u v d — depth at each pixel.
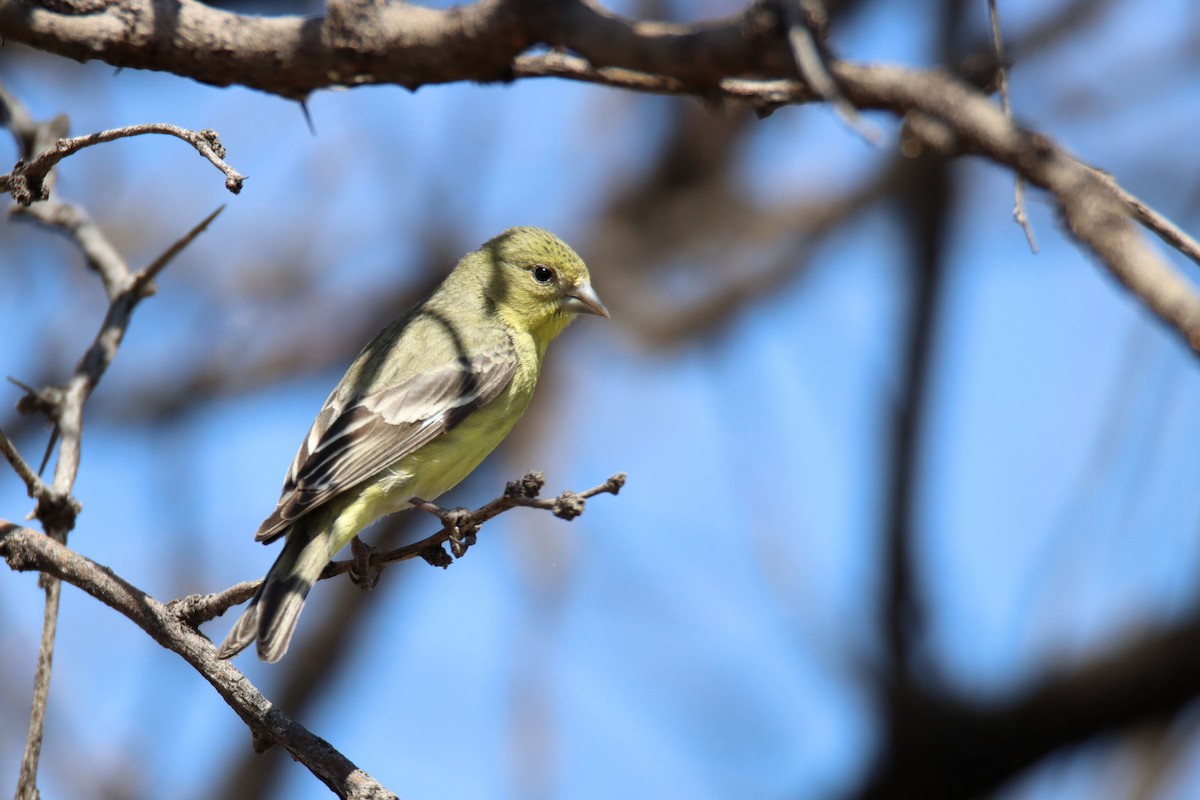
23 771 6.32
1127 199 5.48
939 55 11.78
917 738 11.37
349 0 6.27
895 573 11.58
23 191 6.18
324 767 5.94
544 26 5.80
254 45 6.50
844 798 11.63
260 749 6.12
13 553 6.42
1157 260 3.99
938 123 4.61
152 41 6.52
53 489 7.05
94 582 6.38
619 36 5.52
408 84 6.57
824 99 4.79
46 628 6.58
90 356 7.72
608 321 16.94
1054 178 4.34
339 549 9.75
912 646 11.48
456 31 6.16
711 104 5.91
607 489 6.52
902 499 11.59
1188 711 10.55
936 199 11.91
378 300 16.41
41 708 6.46
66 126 8.65
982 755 11.16
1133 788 10.39
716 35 5.25
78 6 6.48
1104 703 10.65
